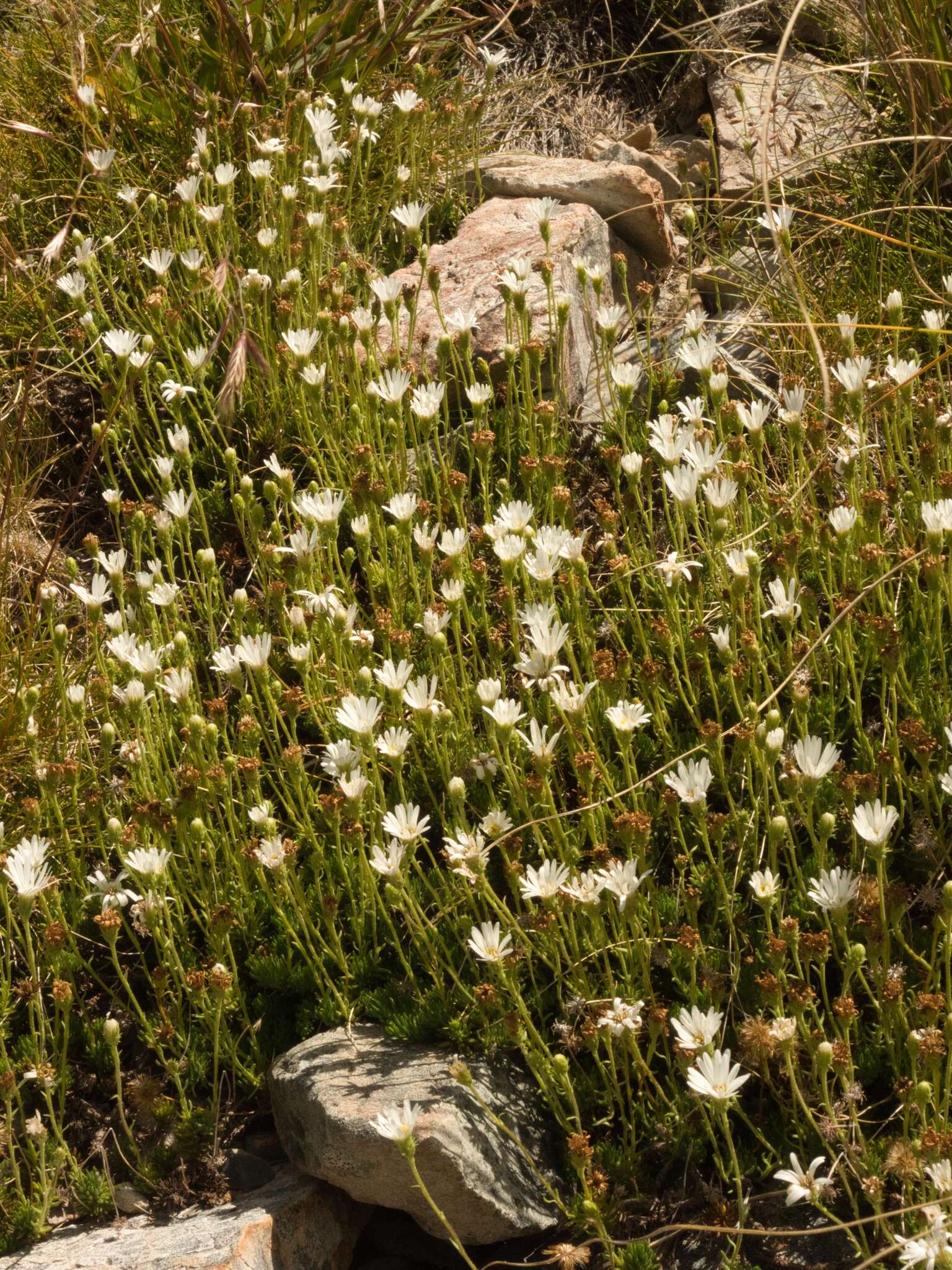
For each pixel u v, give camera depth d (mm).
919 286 473
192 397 487
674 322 506
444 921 409
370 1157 384
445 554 452
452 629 440
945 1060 380
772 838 379
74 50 511
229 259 492
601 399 465
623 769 417
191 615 464
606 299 502
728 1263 372
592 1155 386
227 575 469
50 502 487
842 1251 376
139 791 415
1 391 499
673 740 420
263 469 478
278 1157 403
